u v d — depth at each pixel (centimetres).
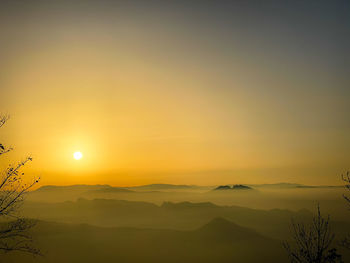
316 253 1898
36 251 1797
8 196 1620
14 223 1702
